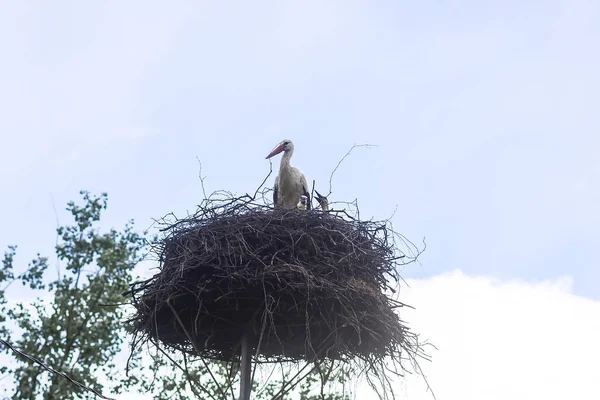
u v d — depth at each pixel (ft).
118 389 55.36
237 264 31.86
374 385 32.73
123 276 59.47
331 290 31.37
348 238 33.68
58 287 59.47
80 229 61.52
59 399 54.29
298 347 34.01
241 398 31.55
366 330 32.53
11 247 60.34
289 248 32.42
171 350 34.78
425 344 33.60
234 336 34.01
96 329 57.06
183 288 31.73
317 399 50.96
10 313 58.03
